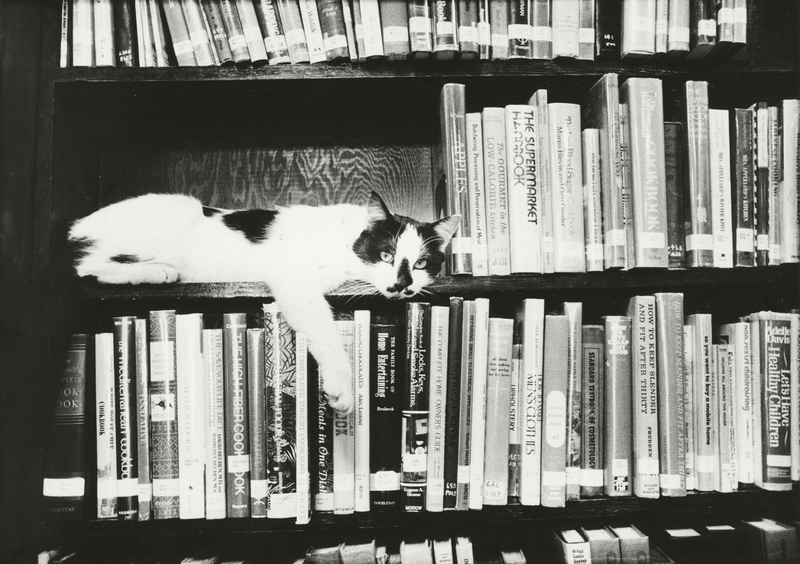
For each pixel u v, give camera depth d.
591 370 0.94
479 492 0.91
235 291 0.93
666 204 0.96
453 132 0.95
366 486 0.91
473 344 0.93
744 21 0.95
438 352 0.92
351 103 1.08
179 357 0.90
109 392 0.90
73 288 0.91
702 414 0.94
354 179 1.15
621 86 0.98
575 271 0.94
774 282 0.97
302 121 1.15
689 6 0.97
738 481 0.94
